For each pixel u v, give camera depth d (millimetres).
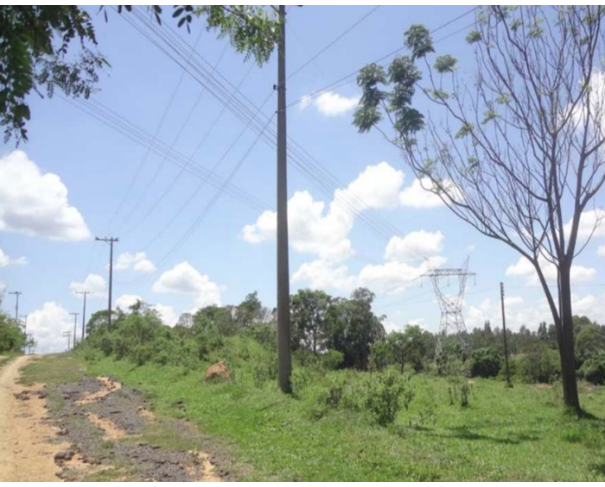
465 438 11828
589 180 15758
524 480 7820
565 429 13156
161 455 9875
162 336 38938
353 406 13352
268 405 14492
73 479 8281
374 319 46938
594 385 40344
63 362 40031
